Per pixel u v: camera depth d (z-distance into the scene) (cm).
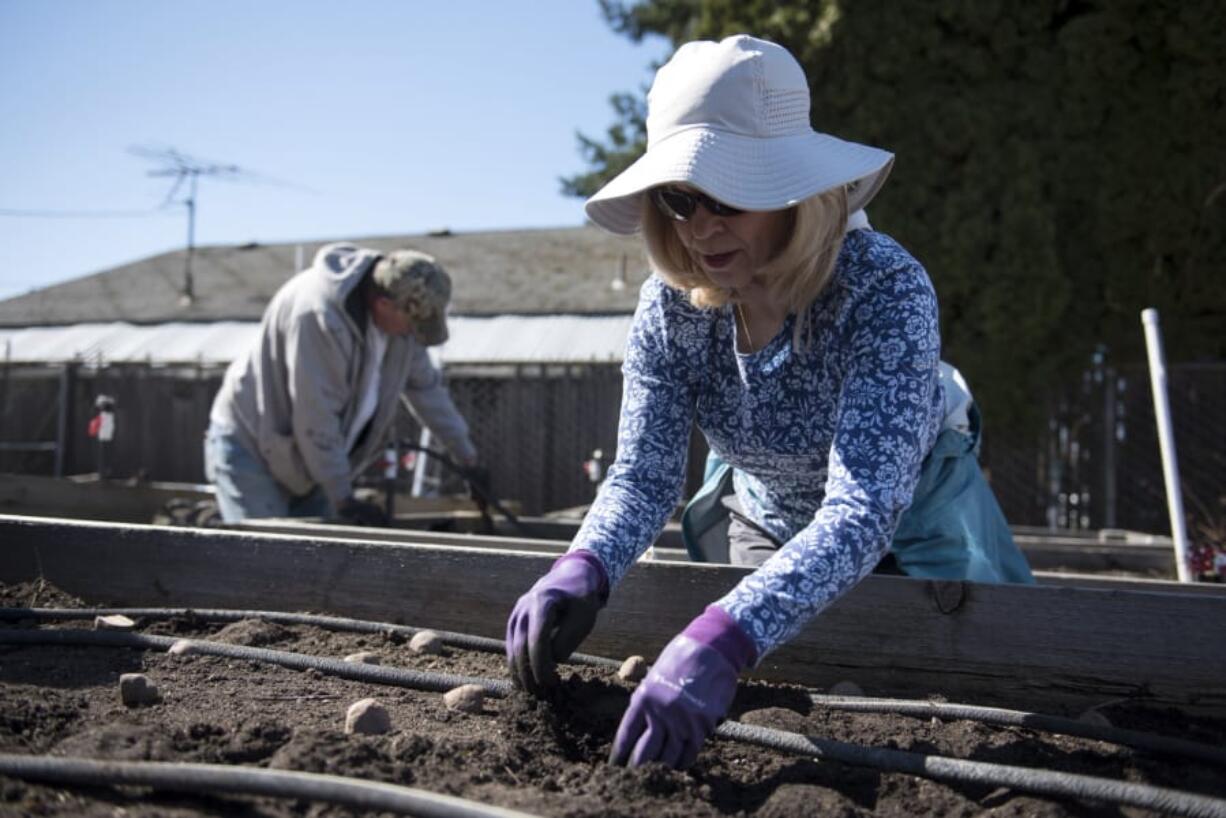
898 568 293
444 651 274
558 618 204
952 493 289
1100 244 1215
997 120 1206
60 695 216
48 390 1734
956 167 1225
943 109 1209
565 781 188
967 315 1207
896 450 192
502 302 1794
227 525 406
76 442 1677
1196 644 232
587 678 251
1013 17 1216
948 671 249
